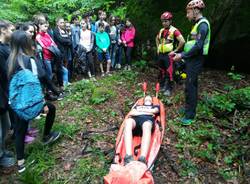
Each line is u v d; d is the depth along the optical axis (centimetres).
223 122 361
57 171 294
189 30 517
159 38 436
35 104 274
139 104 326
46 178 286
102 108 416
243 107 386
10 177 289
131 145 268
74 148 328
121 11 660
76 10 775
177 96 427
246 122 354
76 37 543
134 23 606
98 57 565
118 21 604
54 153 320
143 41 592
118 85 492
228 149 313
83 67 572
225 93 427
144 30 589
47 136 330
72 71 557
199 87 454
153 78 514
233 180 274
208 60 523
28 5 623
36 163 304
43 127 362
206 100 400
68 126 363
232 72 509
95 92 445
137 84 492
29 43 284
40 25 454
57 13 702
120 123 377
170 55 367
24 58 279
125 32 573
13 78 275
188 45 340
